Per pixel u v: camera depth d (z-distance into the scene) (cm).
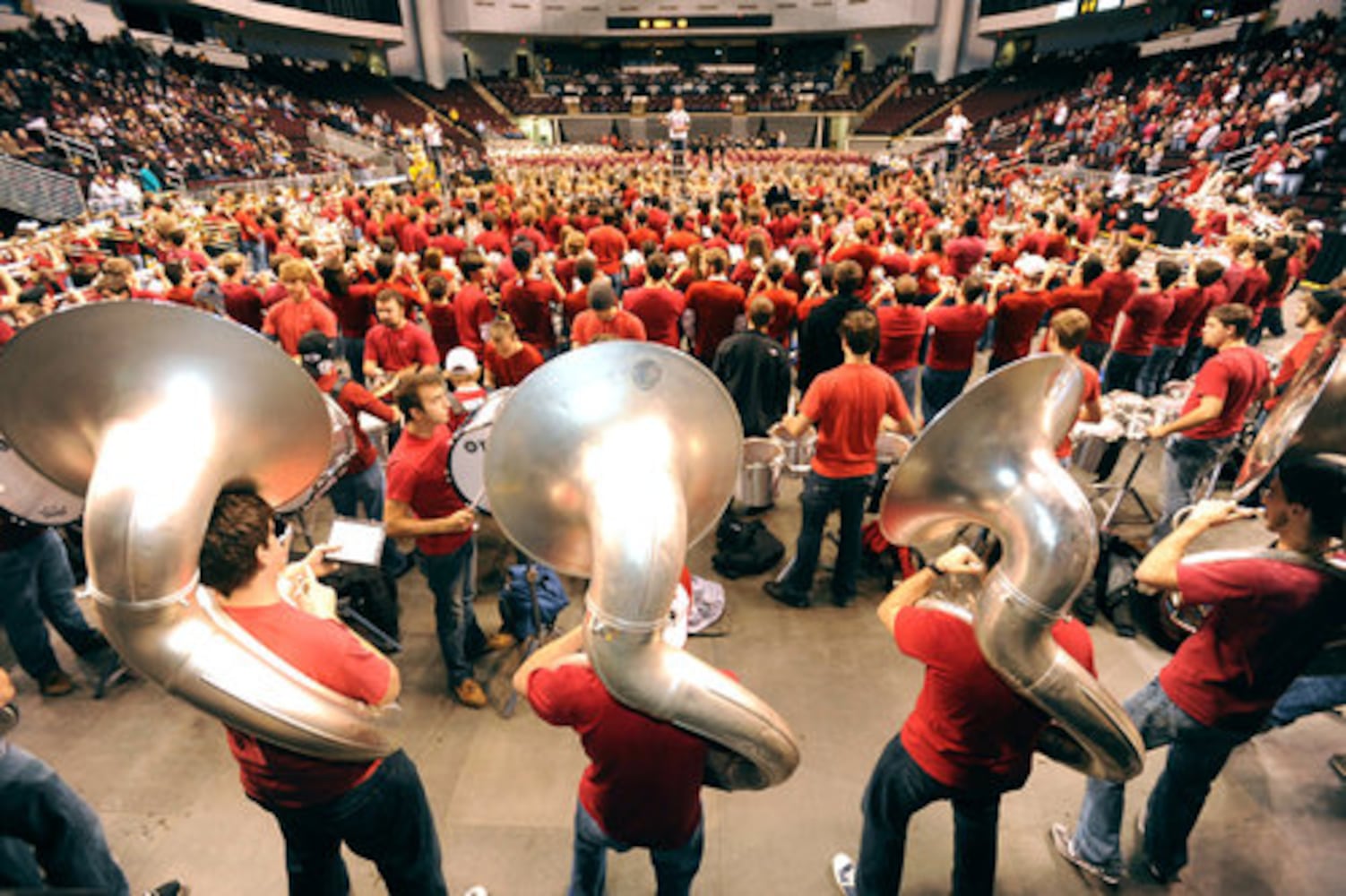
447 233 813
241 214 1048
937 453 146
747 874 238
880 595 379
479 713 302
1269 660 180
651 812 159
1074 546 131
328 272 498
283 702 130
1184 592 179
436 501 271
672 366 138
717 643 344
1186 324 535
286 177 1992
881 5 3003
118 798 264
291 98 2661
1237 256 616
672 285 607
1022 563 137
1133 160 1769
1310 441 178
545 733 292
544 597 336
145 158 1722
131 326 131
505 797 264
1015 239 792
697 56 3456
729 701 128
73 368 133
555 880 236
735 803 262
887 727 295
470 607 320
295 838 174
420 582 390
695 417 143
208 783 271
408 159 2475
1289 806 259
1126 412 386
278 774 157
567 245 634
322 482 297
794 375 652
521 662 328
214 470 139
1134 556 353
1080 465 383
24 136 1482
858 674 324
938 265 622
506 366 391
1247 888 232
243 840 249
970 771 166
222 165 1966
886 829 191
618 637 119
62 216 1356
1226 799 262
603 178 1438
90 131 1703
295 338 454
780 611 366
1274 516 175
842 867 233
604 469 133
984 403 139
